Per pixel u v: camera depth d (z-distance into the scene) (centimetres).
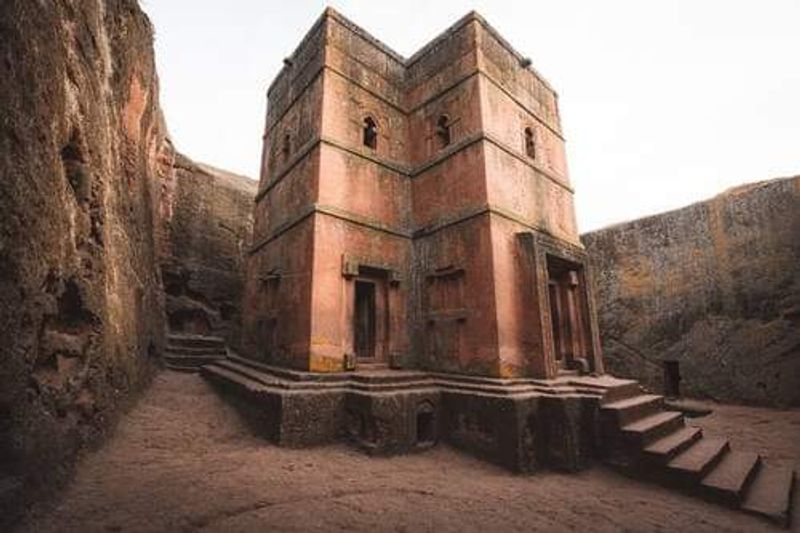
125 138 845
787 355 1309
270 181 1277
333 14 1085
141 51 947
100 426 570
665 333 1588
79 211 505
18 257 347
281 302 1023
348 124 1049
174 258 1568
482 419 771
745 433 1032
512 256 947
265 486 521
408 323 1026
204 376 1129
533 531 478
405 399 770
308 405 727
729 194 1506
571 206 1255
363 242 994
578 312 1092
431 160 1097
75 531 363
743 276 1430
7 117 328
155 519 401
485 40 1080
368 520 459
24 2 358
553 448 744
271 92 1410
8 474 339
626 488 660
